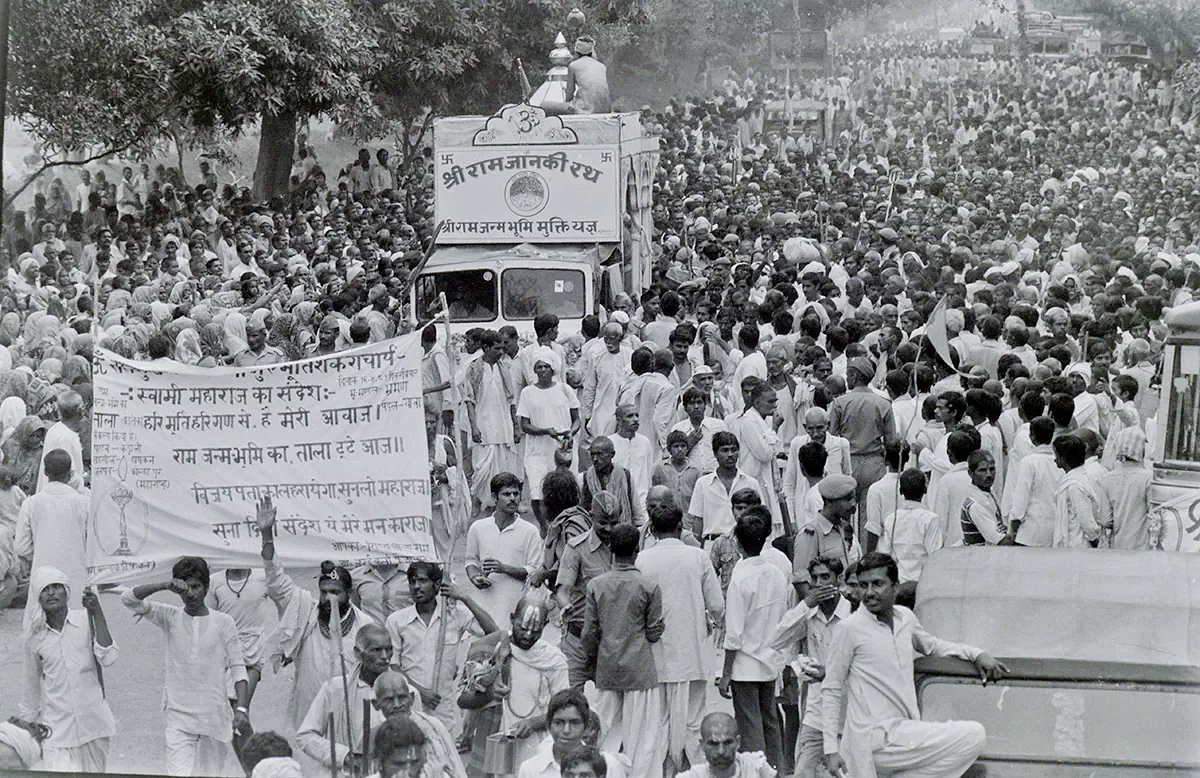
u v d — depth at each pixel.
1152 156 42.72
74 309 24.56
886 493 12.51
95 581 10.10
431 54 38.88
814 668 9.43
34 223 30.89
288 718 11.43
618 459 14.54
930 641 8.69
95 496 10.12
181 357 18.86
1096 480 12.91
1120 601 8.70
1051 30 49.66
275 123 36.78
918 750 8.44
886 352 17.19
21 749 9.87
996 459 14.12
